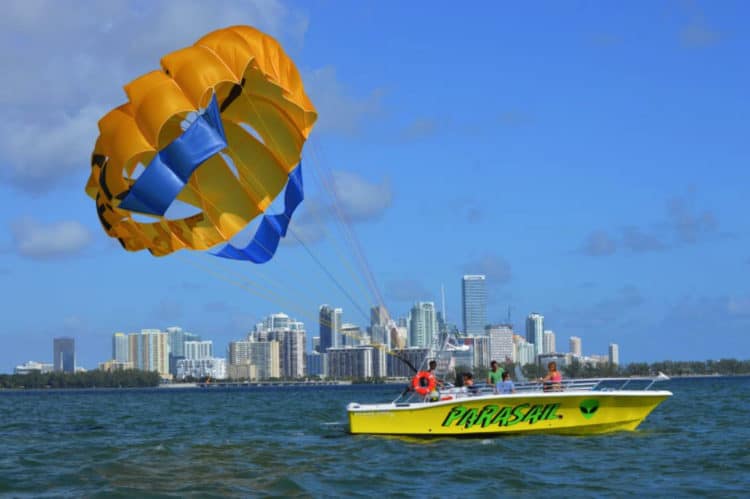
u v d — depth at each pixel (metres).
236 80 23.92
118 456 27.05
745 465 23.11
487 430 27.47
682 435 30.19
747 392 82.81
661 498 19.03
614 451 25.47
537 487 20.39
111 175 24.16
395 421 27.84
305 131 25.55
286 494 19.83
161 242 26.44
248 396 127.19
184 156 23.38
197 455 26.88
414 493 19.88
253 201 27.02
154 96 23.70
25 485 21.53
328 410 59.56
